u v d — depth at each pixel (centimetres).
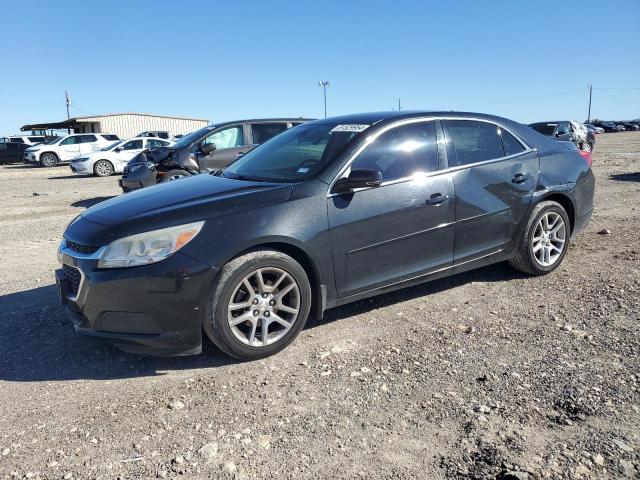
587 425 273
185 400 316
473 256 462
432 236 432
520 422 278
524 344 370
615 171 1532
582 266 540
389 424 283
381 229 404
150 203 381
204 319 346
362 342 386
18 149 3388
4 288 552
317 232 376
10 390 337
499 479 237
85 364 371
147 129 5019
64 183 1805
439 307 448
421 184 425
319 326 419
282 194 376
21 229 912
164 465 256
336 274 389
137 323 339
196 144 1066
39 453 269
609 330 384
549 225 511
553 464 244
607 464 243
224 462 256
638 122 8700
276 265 361
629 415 280
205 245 342
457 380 324
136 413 304
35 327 440
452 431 273
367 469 248
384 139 422
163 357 377
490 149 479
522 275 518
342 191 388
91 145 2944
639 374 321
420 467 248
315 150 428
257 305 360
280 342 369
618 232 689
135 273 333
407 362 351
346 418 290
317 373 342
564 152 531
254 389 326
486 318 420
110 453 267
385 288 418
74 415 304
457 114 470
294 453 262
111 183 1753
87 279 341
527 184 487
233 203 364
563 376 322
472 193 451
